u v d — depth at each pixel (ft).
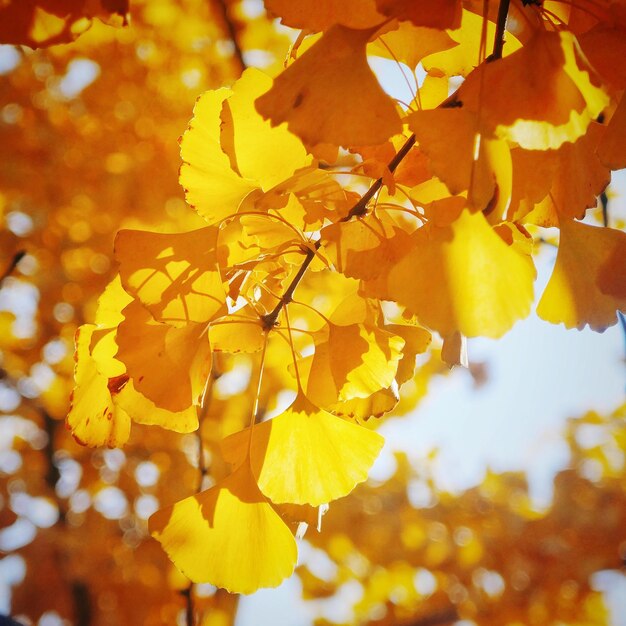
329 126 1.81
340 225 1.98
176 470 8.08
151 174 7.95
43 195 7.80
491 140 1.83
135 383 1.94
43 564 7.29
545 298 2.01
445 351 2.00
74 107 7.98
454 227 1.82
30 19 1.83
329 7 1.93
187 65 7.68
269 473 2.05
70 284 7.98
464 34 2.10
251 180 2.06
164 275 1.96
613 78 1.91
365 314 2.14
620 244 2.01
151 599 7.36
